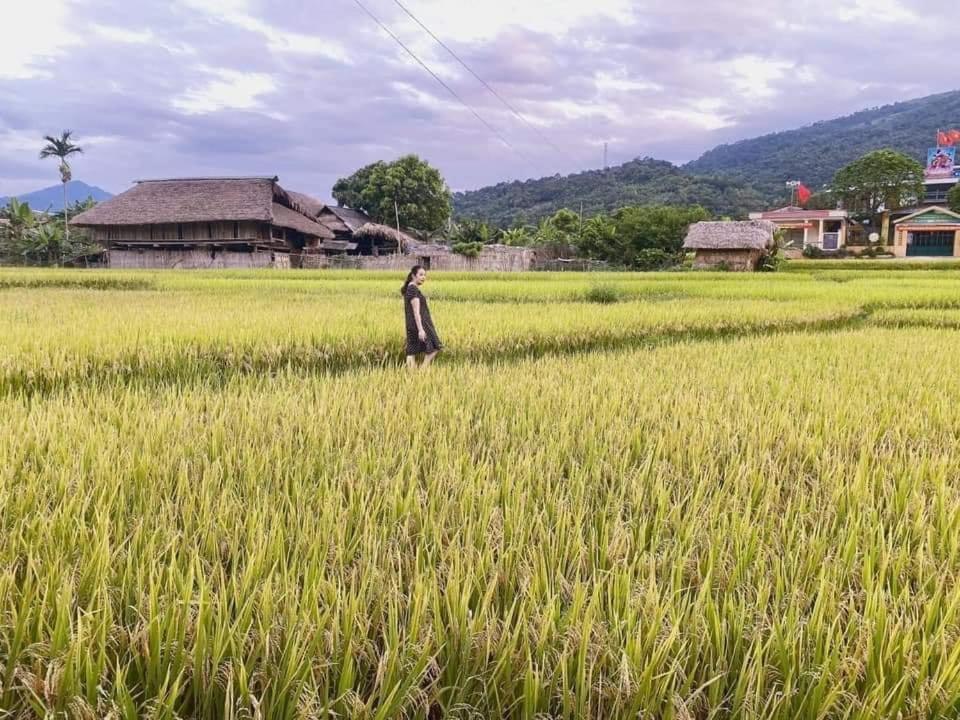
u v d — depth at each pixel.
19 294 16.22
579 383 5.34
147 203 41.31
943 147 68.81
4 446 3.03
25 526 2.26
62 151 47.16
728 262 41.97
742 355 7.64
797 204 70.19
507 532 2.30
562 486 2.84
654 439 3.62
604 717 1.58
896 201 56.75
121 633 1.68
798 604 1.84
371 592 1.87
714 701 1.59
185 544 2.10
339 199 62.31
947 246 48.22
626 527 2.39
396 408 4.21
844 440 3.76
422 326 7.15
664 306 13.70
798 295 17.28
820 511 2.61
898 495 2.83
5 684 1.53
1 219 45.06
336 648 1.62
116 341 7.20
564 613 1.80
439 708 1.67
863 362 6.99
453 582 1.81
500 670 1.58
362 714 1.47
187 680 1.57
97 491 2.60
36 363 6.07
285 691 1.49
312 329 8.58
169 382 6.50
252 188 40.97
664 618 1.76
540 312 11.73
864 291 18.48
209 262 40.69
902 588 2.07
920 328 11.22
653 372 6.08
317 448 3.31
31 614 1.71
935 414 4.44
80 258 41.34
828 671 1.55
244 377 5.89
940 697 1.57
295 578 1.86
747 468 3.04
